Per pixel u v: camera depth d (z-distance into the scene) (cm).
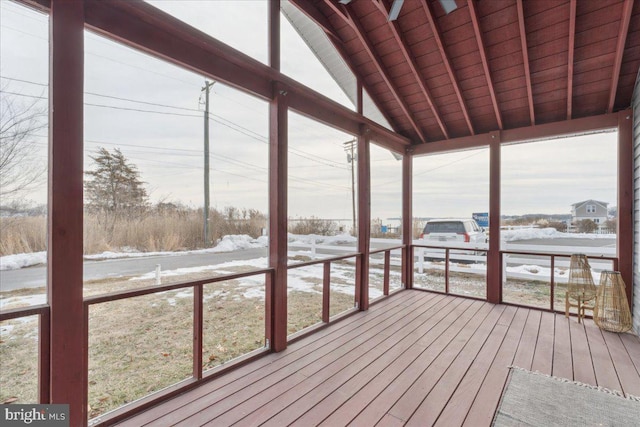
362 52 432
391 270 795
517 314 422
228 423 200
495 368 274
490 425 199
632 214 384
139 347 322
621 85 382
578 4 322
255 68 289
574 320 398
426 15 361
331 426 198
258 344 344
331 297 545
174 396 228
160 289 224
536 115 455
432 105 467
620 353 303
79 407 186
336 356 298
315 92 350
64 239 182
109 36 206
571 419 204
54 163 179
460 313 427
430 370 270
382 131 484
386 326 379
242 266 466
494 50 385
